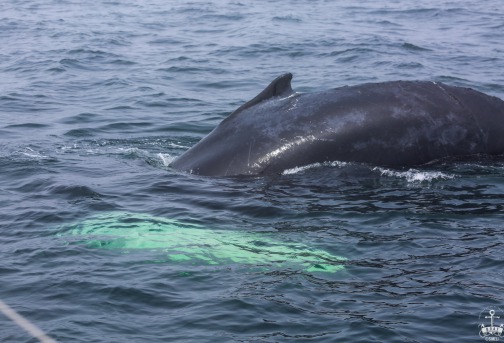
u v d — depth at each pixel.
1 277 16.31
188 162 23.45
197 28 54.91
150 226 19.28
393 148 22.59
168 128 29.98
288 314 14.74
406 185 21.67
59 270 16.66
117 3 68.12
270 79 39.00
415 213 19.83
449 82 36.94
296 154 22.47
